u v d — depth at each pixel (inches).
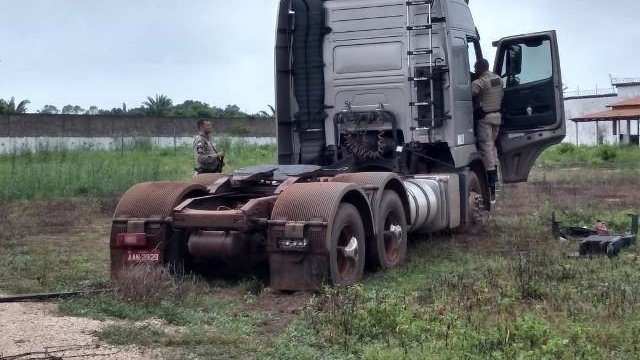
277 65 509.0
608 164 1429.6
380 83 495.5
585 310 315.3
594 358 254.7
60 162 1153.4
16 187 805.2
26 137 1672.0
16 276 406.0
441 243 498.0
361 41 498.3
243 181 409.1
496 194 573.6
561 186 935.7
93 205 733.9
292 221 357.4
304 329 294.7
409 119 493.0
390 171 496.1
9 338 281.3
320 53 506.0
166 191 389.4
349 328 289.9
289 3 508.1
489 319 302.4
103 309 325.7
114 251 386.6
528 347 263.9
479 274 394.6
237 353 271.0
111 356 263.3
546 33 550.0
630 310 314.3
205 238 374.6
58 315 321.1
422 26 486.3
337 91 503.5
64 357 260.8
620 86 2438.5
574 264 411.5
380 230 409.7
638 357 258.4
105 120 1898.4
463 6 527.5
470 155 526.3
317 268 356.2
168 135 2004.2
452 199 500.1
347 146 502.6
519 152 568.7
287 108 512.4
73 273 409.7
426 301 335.6
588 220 584.4
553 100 551.5
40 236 559.5
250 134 2182.6
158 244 380.5
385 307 299.3
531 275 373.4
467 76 523.2
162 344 279.7
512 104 561.3
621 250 452.4
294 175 410.0
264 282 387.2
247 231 368.8
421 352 261.9
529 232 541.0
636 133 2197.3
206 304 343.0
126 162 1193.4
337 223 363.3
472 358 254.4
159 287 346.9
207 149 542.3
